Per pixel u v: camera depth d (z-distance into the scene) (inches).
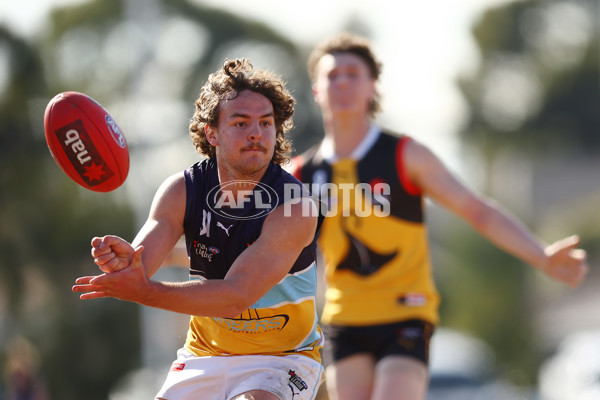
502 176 5442.9
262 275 599.5
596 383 1903.3
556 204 6924.2
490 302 4554.6
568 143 5787.4
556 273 918.4
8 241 3319.4
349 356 921.5
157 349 3260.3
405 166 927.7
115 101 3622.0
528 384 3597.4
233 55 4264.3
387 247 925.8
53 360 3238.2
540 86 5590.6
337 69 950.4
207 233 641.6
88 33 3732.8
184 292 570.9
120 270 554.9
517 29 5506.9
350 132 949.8
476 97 5305.1
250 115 627.8
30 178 3336.6
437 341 2080.5
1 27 3307.1
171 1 4205.2
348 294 932.6
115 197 3459.6
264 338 671.1
